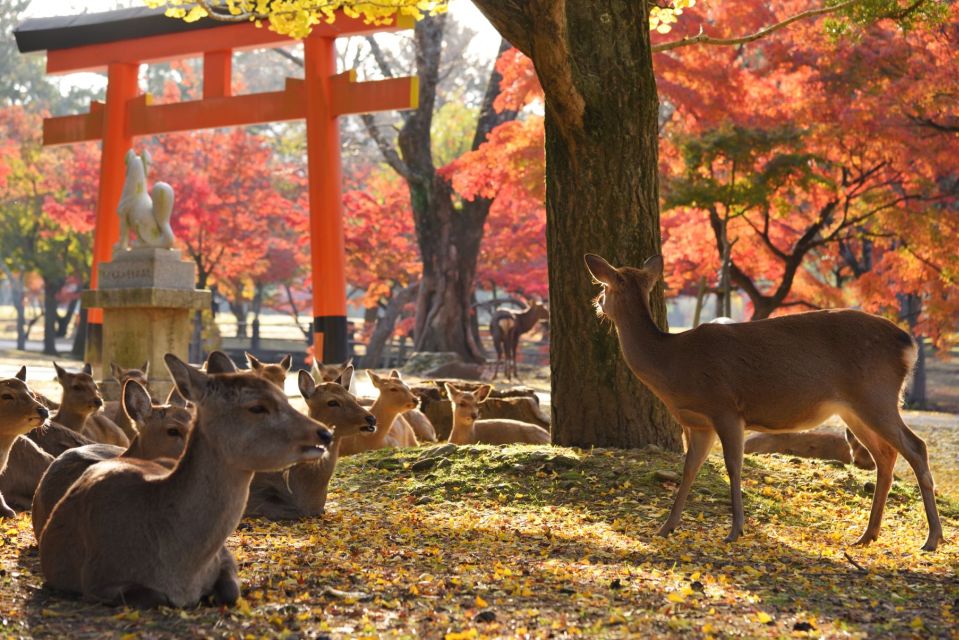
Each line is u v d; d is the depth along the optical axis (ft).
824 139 65.92
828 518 22.88
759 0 68.74
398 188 121.70
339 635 12.48
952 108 62.64
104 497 13.50
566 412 28.76
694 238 77.77
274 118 61.16
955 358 134.82
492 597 14.57
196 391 12.77
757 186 65.77
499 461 26.04
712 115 66.49
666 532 20.43
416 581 15.35
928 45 62.49
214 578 13.78
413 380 45.24
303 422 12.78
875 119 63.16
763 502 23.61
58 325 190.70
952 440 50.24
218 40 63.36
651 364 20.62
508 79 74.74
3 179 128.06
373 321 136.15
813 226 72.95
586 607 14.14
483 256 109.70
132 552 13.12
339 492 24.86
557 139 28.81
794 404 19.92
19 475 21.24
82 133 67.92
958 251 69.10
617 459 26.23
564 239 28.68
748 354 20.02
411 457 27.53
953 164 64.34
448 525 20.85
